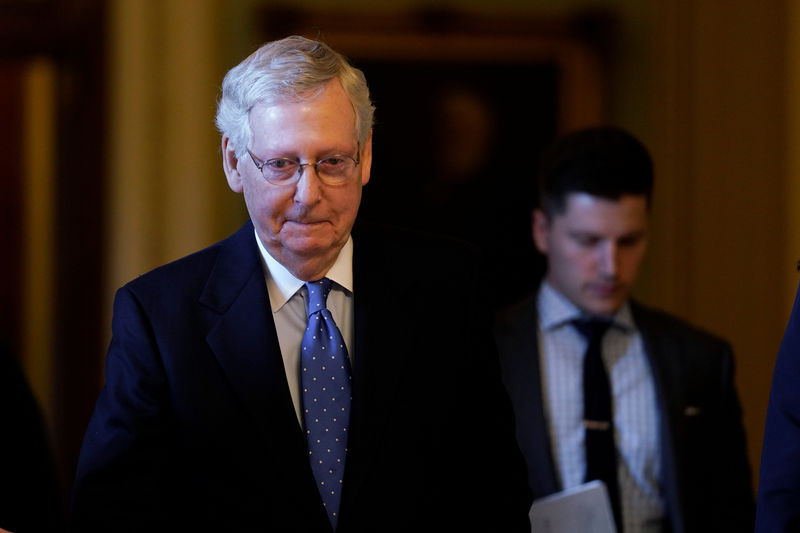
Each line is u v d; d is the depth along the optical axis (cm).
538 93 1167
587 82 1164
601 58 1161
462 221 1160
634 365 523
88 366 1158
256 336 336
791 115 955
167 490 329
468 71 1165
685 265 1090
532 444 505
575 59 1166
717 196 1047
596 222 501
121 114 1088
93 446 328
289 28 1142
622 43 1164
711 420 511
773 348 987
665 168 1118
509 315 538
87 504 323
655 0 1151
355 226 367
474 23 1159
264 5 1138
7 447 479
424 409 343
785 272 969
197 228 1095
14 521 471
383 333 344
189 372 331
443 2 1159
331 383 339
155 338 334
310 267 330
